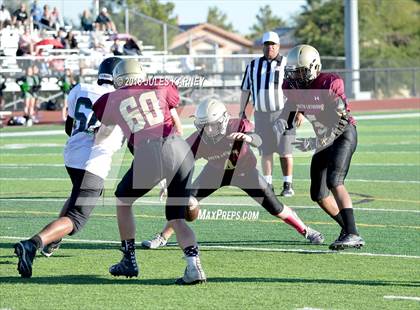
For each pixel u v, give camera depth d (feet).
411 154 126.82
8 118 204.13
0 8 228.02
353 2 268.41
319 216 76.23
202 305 46.50
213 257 59.41
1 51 221.66
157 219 75.72
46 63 209.87
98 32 235.40
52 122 207.72
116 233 68.95
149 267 56.59
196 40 527.81
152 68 229.04
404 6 431.02
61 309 46.06
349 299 47.47
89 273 54.90
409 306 45.85
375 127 180.86
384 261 57.52
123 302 47.39
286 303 46.73
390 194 88.33
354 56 270.67
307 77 61.05
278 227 71.00
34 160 127.24
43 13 239.30
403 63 341.21
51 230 51.85
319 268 55.57
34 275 54.29
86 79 208.23
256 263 57.31
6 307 46.50
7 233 69.46
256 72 82.53
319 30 437.17
